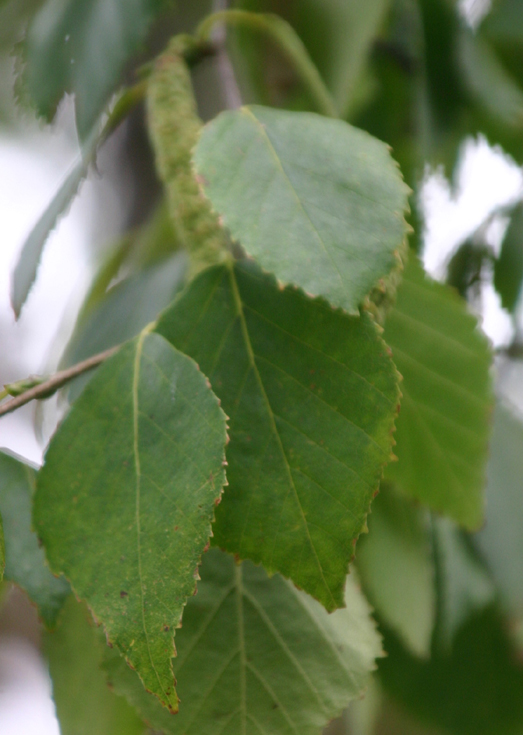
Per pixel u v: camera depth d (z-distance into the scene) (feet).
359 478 1.12
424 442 1.32
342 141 1.13
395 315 1.30
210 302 1.15
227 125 1.13
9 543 1.19
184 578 1.09
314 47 1.40
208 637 1.19
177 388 1.12
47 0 1.30
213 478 1.09
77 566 1.11
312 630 1.20
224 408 1.13
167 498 1.10
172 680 1.08
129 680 1.19
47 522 1.12
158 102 1.25
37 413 1.41
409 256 1.30
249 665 1.19
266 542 1.12
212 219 1.20
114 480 1.11
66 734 1.25
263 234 1.11
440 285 1.30
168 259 1.40
